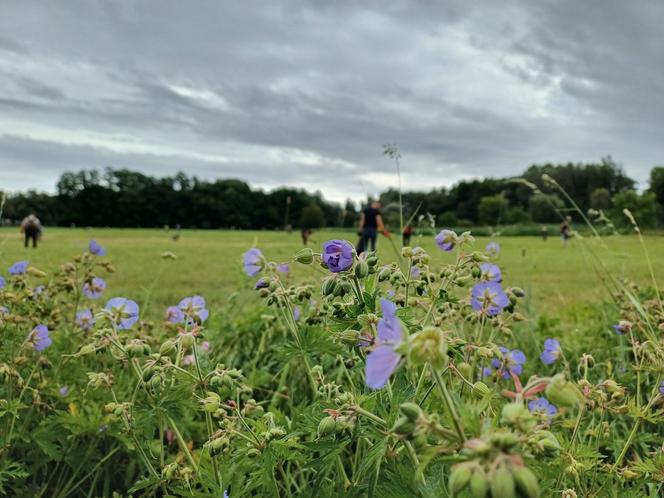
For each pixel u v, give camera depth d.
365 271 1.46
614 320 4.01
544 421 1.36
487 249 2.31
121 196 100.38
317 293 2.98
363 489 1.40
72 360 2.78
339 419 1.23
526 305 4.41
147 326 3.34
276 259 5.30
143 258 16.55
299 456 1.61
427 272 1.80
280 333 3.86
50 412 2.62
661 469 1.77
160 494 2.37
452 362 1.45
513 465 0.77
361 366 1.57
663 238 9.53
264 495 1.74
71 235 44.38
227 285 8.41
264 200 99.88
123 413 1.86
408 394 1.32
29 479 2.48
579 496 1.64
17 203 71.75
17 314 2.72
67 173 101.06
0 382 2.38
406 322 1.55
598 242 4.12
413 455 1.14
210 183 105.06
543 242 19.61
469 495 1.04
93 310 3.32
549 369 3.45
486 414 1.28
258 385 3.14
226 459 1.68
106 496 2.26
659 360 2.09
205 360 2.03
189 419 2.63
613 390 1.64
